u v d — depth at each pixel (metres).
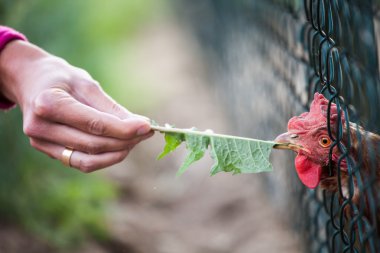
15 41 2.81
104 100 2.54
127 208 7.01
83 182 6.81
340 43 2.73
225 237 6.18
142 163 8.63
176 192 7.58
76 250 5.65
